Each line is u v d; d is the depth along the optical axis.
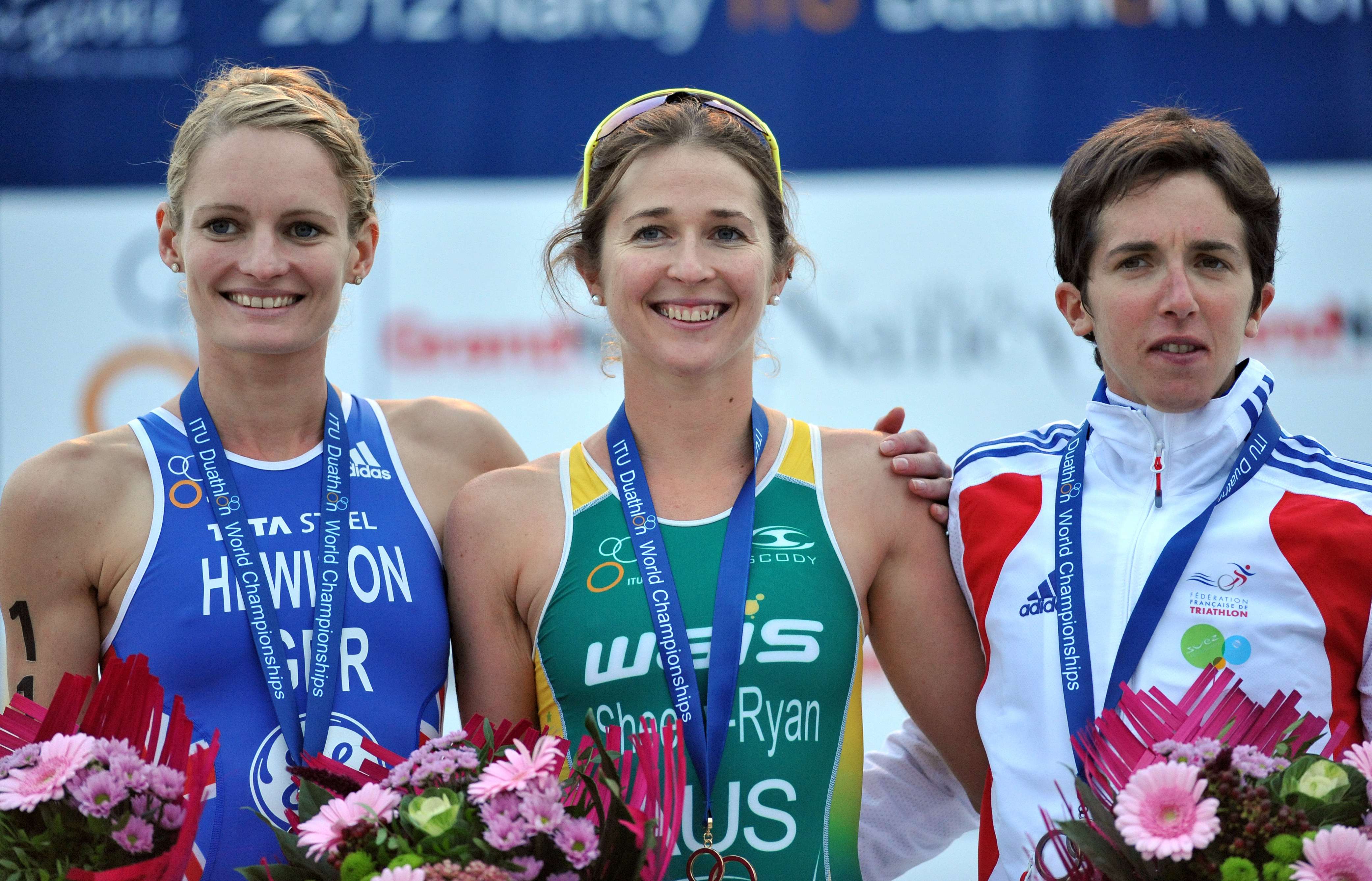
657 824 7.20
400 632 9.12
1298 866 6.54
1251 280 8.43
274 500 9.29
